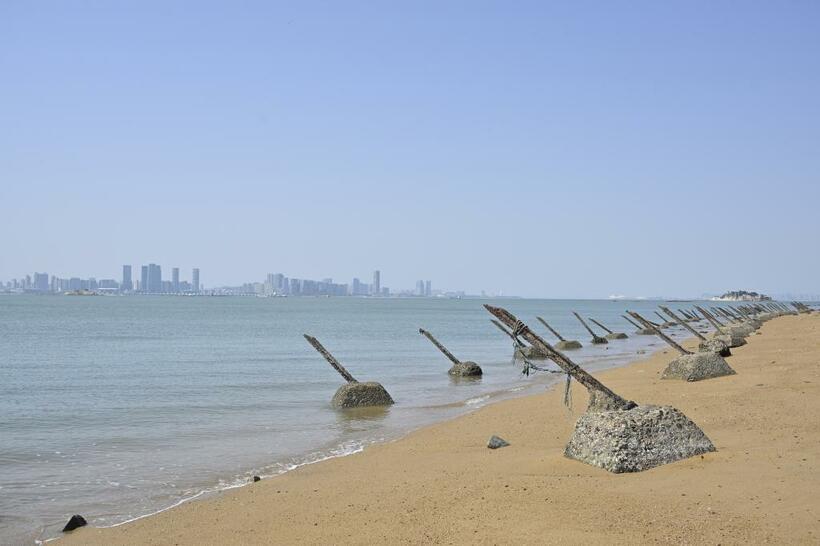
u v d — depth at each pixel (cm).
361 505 992
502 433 1574
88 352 4812
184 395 2602
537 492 942
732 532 750
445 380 3114
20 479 1323
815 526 755
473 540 788
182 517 1030
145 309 15725
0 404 2372
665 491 902
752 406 1562
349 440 1684
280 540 868
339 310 17712
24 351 4875
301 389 2788
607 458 1034
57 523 1052
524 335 1419
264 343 5831
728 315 8412
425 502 963
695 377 2208
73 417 2084
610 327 9606
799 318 7419
